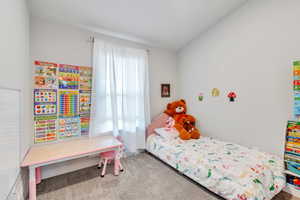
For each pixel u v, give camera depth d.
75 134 2.24
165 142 2.47
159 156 2.46
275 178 1.54
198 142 2.43
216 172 1.59
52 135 2.06
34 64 1.91
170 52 3.41
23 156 1.51
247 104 2.16
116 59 2.59
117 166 2.08
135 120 2.77
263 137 1.99
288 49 1.75
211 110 2.71
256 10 2.03
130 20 2.25
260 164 1.61
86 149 1.86
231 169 1.53
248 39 2.12
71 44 2.20
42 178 1.98
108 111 2.51
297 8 1.68
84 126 2.31
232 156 1.84
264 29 1.95
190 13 2.26
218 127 2.59
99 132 2.38
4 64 1.03
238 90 2.27
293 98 1.72
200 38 2.87
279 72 1.83
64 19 2.07
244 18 2.16
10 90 1.14
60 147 1.91
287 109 1.77
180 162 2.04
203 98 2.86
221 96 2.52
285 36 1.77
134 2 1.93
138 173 2.14
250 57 2.11
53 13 1.94
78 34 2.27
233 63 2.32
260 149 2.03
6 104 1.06
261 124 2.01
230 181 1.45
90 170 2.23
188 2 2.03
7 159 1.06
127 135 2.71
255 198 1.26
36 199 1.59
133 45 2.88
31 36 1.90
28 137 1.79
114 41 2.65
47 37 2.02
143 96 2.91
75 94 2.23
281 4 1.80
